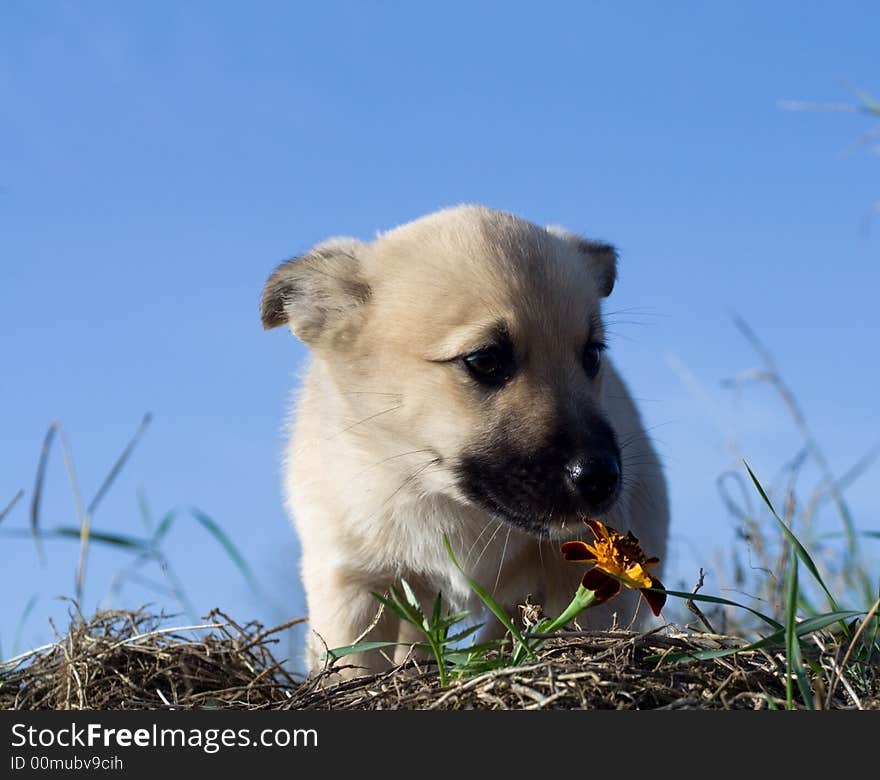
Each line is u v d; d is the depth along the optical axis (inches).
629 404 47.4
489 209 46.4
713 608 47.0
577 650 40.9
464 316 44.4
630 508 46.2
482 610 46.5
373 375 45.3
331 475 45.8
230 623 44.0
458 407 44.4
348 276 45.7
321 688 41.8
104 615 44.3
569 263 45.4
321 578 45.9
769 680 40.5
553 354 44.4
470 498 44.4
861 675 40.9
